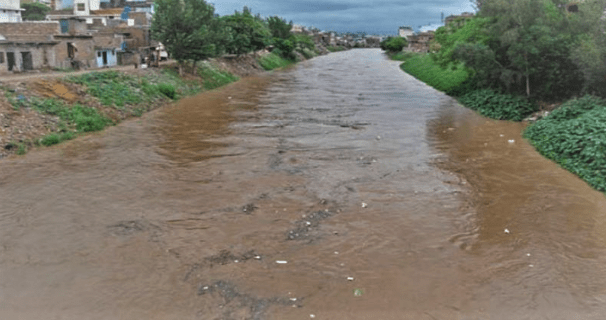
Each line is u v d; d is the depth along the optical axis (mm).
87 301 7469
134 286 7902
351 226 10414
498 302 7562
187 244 9453
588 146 14781
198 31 34469
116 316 7090
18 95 19031
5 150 15773
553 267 8656
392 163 15359
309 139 18797
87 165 14859
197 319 7043
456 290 7910
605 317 7156
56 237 9711
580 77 22250
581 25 22625
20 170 14227
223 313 7203
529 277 8320
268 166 14898
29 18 59500
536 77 24281
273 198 12055
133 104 24844
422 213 11188
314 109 26719
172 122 22375
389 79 46875
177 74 35219
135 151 16641
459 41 28219
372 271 8508
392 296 7719
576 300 7605
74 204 11531
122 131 20125
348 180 13562
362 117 24062
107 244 9422
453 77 37156
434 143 18250
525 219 10852
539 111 23469
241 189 12703
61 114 19625
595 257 9039
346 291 7852
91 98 22469
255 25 58125
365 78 47969
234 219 10711
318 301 7547
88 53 33406
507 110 23562
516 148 17406
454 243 9648
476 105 26484
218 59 46781
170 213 11023
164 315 7125
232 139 18703
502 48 25328
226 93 34562
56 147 17047
